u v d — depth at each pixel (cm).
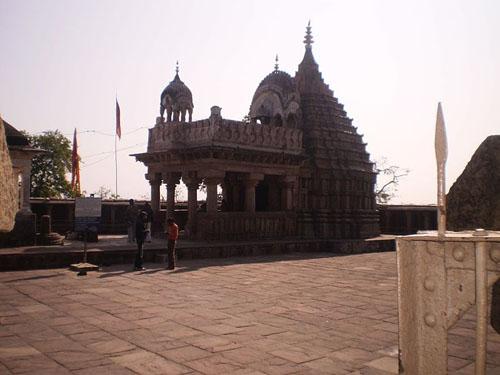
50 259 1549
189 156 2183
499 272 234
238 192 2650
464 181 406
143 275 1425
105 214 2653
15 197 433
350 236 2627
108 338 745
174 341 733
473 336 790
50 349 684
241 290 1197
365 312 962
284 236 2414
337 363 639
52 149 5003
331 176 2636
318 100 2848
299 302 1059
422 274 254
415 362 252
